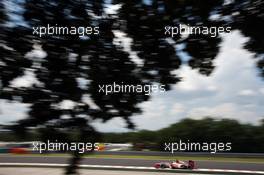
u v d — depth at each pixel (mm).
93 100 2828
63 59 2787
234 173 19156
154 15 3068
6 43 2682
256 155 26062
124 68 2949
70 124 2746
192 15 3146
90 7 2863
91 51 2881
